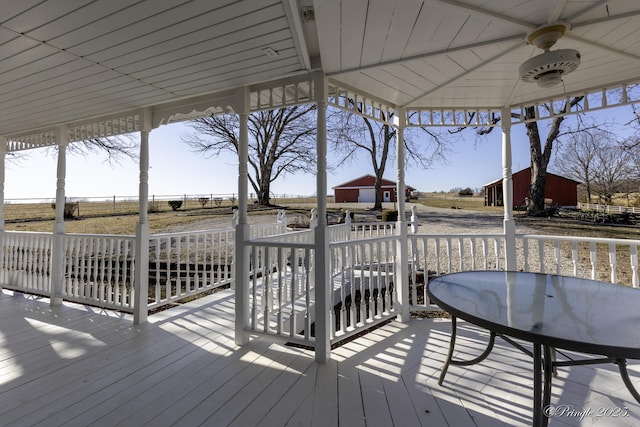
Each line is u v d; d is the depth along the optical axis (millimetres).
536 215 9047
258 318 3334
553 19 1789
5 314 3611
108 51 2109
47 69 2359
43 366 2350
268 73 2484
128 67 2344
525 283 2072
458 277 2238
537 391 1413
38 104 3139
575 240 2930
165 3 1607
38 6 1614
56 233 3949
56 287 3941
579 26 1863
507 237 3312
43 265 4172
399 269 3301
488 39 2016
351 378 2158
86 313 3652
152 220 10180
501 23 1822
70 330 3104
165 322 3346
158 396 1950
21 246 4367
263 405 1851
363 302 2877
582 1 1635
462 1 1630
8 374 2229
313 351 2619
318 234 2436
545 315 1477
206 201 11148
